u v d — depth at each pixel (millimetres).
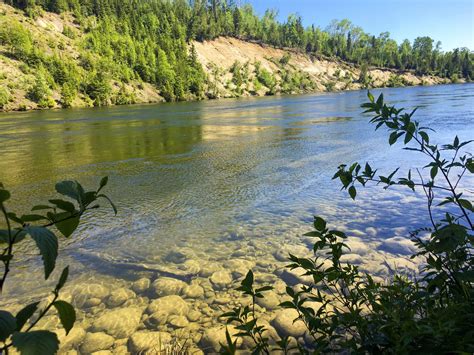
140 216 7391
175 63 130500
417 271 4562
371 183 9344
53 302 930
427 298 2191
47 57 98438
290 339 3309
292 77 159250
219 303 4156
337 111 38875
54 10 139500
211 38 170250
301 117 32812
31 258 5586
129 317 3916
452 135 16547
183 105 76500
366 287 2510
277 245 5773
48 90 82812
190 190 9266
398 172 10219
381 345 1987
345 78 176250
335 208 7508
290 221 6855
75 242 6117
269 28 194250
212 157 14031
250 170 11414
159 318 3871
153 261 5352
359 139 17141
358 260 4996
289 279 4605
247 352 3182
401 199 7906
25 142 21328
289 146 15984
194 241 6066
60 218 1021
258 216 7199
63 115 51719
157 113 49375
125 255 5574
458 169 10117
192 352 3295
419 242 2400
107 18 140125
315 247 2230
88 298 4367
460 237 1899
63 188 1029
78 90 94250
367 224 6504
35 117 48781
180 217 7277
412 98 55531
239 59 167250
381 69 193500
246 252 5566
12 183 10812
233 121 31844
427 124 20953
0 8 121750
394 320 1908
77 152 16734
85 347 3430
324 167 11375
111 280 4809
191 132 23828
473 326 1809
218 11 189125
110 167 12766
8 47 97750
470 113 27031
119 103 97938
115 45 126375
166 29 155750
